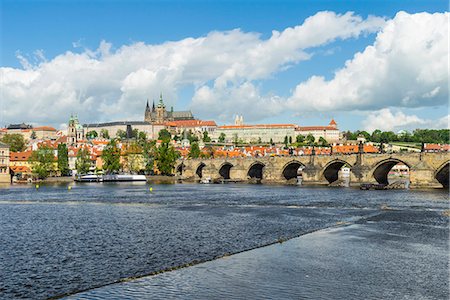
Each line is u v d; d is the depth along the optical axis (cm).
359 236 6931
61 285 4500
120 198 14350
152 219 9075
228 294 4194
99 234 7294
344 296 4178
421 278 4709
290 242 6481
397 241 6525
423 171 17412
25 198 14562
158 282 4528
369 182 19025
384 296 4188
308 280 4609
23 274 4894
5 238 6969
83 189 19412
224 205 11894
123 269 5066
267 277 4691
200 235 7119
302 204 11962
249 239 6750
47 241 6706
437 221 8494
